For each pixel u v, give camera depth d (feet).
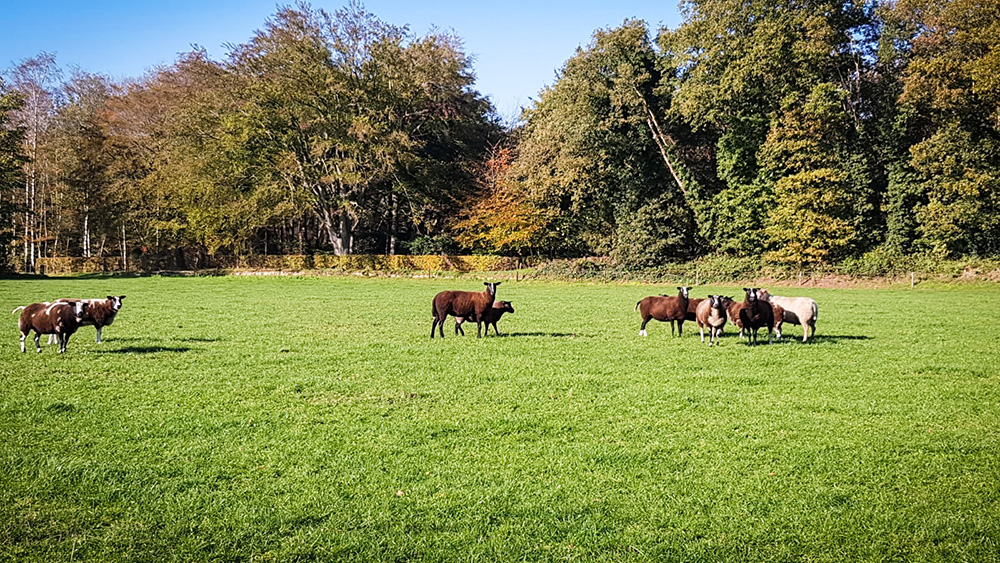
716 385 47.24
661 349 62.85
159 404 41.39
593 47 192.75
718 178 204.33
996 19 145.59
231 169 212.02
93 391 44.68
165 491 27.84
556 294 140.87
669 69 193.26
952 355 59.26
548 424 37.35
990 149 152.35
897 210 169.48
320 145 202.08
